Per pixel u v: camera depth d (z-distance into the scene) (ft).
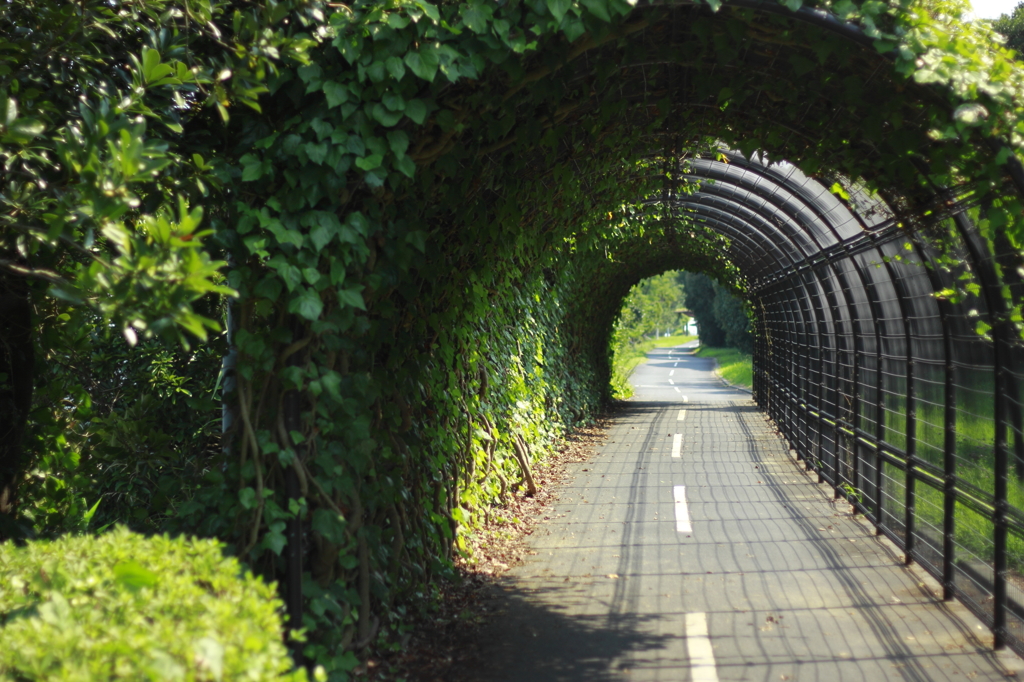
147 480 16.39
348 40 10.62
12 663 5.52
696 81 15.16
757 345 72.38
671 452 43.01
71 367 14.80
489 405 25.13
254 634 6.18
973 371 16.97
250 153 11.05
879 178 16.43
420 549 17.03
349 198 11.57
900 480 23.45
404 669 14.20
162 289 6.79
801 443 40.06
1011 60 11.96
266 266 11.08
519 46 10.84
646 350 216.95
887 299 23.47
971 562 17.04
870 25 11.39
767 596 18.42
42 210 8.26
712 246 57.98
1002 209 12.59
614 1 11.05
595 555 22.16
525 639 15.74
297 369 11.29
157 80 9.11
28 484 13.35
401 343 15.55
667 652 15.01
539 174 19.61
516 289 27.48
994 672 13.94
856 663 14.40
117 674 5.36
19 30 9.64
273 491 11.48
